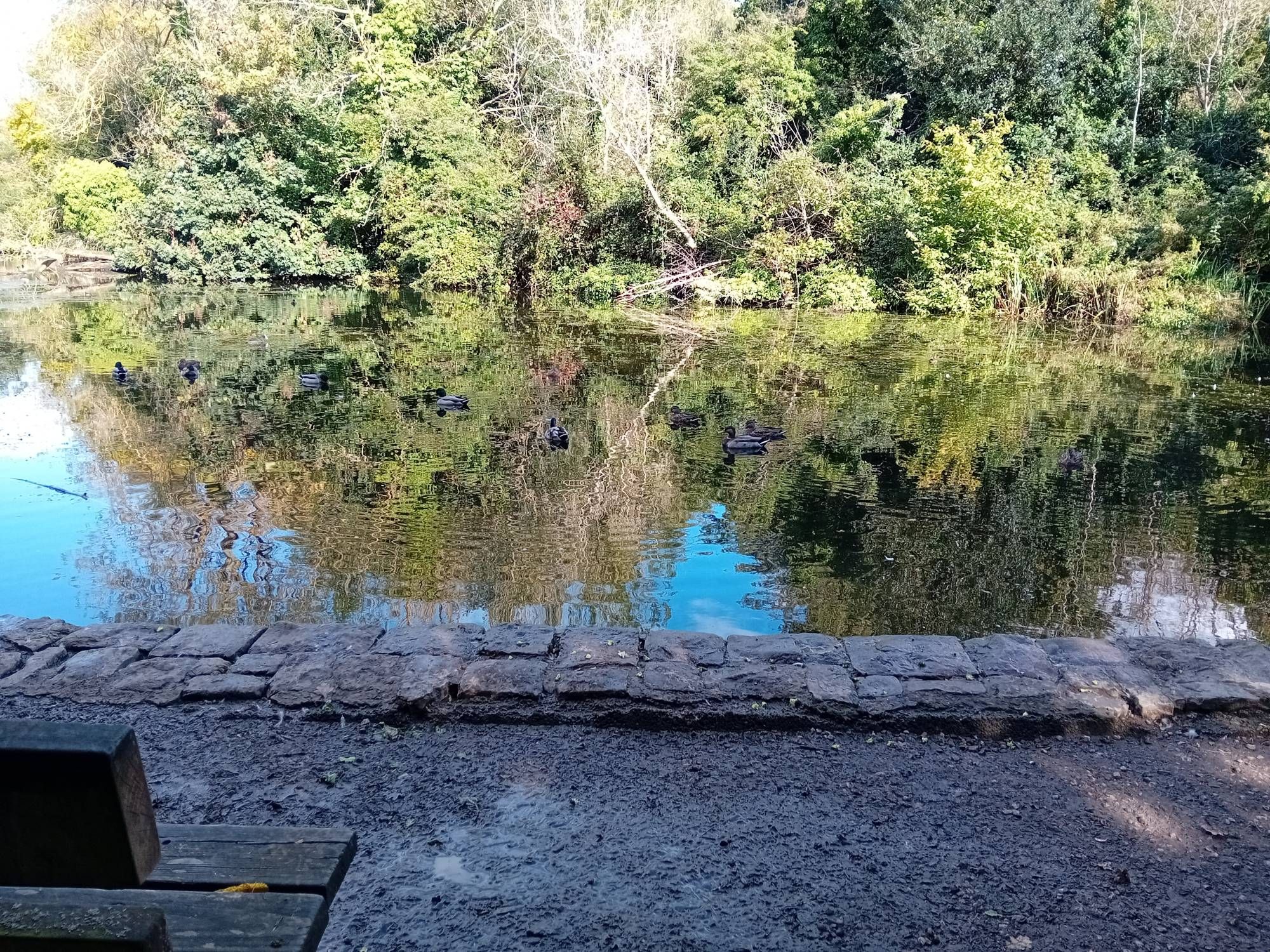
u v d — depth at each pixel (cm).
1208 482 794
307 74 2686
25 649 376
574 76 2244
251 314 1905
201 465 825
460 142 2473
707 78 2462
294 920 152
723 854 270
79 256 3072
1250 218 1794
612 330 1686
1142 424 999
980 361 1382
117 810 142
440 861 265
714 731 333
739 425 987
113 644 378
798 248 2036
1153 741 329
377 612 527
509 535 657
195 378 1216
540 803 292
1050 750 325
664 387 1180
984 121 2183
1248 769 313
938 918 246
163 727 329
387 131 2534
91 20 3338
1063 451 888
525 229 2253
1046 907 250
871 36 2520
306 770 307
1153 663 368
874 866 265
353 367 1310
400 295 2250
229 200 2519
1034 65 2202
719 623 516
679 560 612
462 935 237
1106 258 1889
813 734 331
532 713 337
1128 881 260
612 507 718
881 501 740
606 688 341
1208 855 272
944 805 294
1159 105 2317
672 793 298
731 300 2120
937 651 373
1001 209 1878
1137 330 1709
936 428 975
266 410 1041
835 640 384
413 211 2388
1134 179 2184
